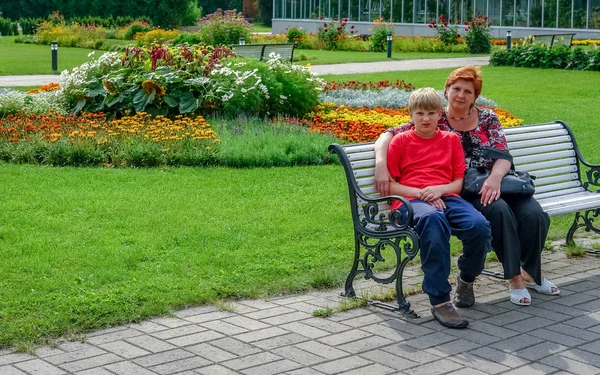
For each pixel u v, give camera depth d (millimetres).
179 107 12852
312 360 4348
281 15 52312
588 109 15922
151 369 4207
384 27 39312
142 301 5137
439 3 43719
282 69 13695
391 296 5348
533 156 6738
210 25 36531
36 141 10008
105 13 68812
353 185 5352
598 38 38719
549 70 26359
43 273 5633
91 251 6152
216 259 6035
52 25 47531
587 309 5223
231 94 12797
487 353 4473
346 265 6000
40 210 7379
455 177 5520
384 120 12852
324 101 14719
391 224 5109
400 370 4230
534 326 4906
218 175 9117
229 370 4211
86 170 9289
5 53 33844
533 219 5363
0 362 4258
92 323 4773
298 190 8469
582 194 6828
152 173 9188
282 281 5566
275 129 11297
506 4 41562
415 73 24281
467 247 5148
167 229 6828
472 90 5676
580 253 6539
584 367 4301
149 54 13562
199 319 4934
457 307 5266
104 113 13070
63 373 4137
